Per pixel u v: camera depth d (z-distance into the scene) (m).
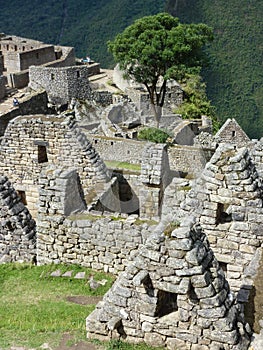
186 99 49.03
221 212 12.41
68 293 12.77
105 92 47.16
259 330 9.68
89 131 35.62
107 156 28.12
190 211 12.30
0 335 10.93
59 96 44.78
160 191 18.88
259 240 11.89
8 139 18.77
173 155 30.00
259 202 11.73
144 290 9.43
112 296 9.80
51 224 13.49
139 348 9.66
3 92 43.34
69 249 13.52
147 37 43.22
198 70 43.53
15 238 14.58
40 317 11.71
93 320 10.10
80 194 14.88
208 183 12.02
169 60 43.16
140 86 48.66
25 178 19.05
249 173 11.79
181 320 9.29
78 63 59.72
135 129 37.59
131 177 19.19
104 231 12.94
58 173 13.46
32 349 10.18
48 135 18.16
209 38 45.28
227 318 9.02
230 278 12.35
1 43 57.38
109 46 45.88
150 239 9.17
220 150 12.00
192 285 8.99
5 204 14.47
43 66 49.72
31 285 13.29
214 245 12.31
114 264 13.06
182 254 8.96
